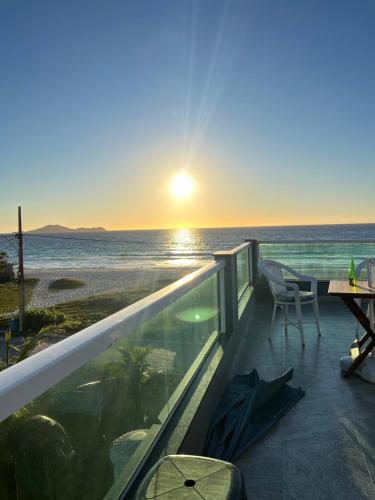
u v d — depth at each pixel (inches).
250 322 227.1
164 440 79.2
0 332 800.9
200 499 46.4
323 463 93.4
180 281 103.6
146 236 5305.1
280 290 199.0
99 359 56.1
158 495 47.3
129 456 66.4
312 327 213.0
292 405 121.6
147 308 74.5
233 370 152.7
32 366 42.2
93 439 54.4
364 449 98.2
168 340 88.7
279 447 100.3
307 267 282.4
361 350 148.2
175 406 92.5
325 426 109.4
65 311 1072.8
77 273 1964.8
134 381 69.1
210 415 107.6
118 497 62.2
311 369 152.1
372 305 154.2
